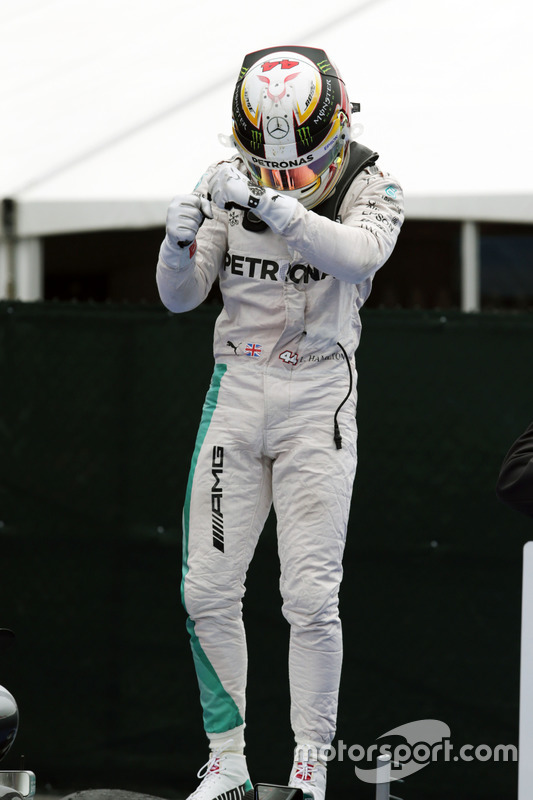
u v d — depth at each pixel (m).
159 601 13.34
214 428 9.13
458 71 18.48
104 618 13.39
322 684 8.94
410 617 12.98
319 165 8.67
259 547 13.09
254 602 13.07
